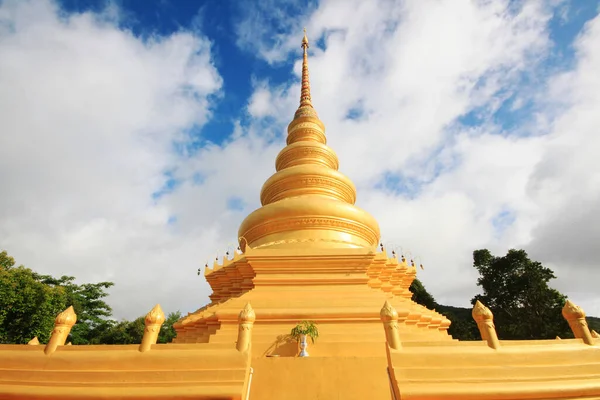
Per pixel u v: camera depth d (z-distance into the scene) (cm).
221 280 1446
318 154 1883
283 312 998
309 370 734
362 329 979
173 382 628
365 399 706
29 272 2756
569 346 677
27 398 632
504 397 589
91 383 638
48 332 2634
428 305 4312
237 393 600
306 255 1209
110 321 4725
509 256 4175
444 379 608
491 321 688
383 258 1309
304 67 2697
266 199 1825
